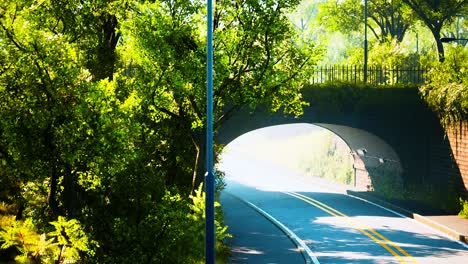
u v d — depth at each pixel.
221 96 22.38
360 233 24.88
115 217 13.70
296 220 28.28
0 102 11.86
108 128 12.14
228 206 33.69
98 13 20.09
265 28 21.16
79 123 12.01
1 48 11.85
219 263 18.41
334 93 33.53
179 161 22.19
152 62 20.25
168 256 14.19
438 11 45.59
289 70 23.41
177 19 20.47
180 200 14.84
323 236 24.23
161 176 14.55
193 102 21.45
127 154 12.84
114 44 22.08
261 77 22.17
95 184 13.20
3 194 16.48
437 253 20.88
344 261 19.78
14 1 12.88
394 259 20.00
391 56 45.69
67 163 12.36
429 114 33.91
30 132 11.95
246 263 19.25
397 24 55.78
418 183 34.81
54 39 12.08
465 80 29.53
